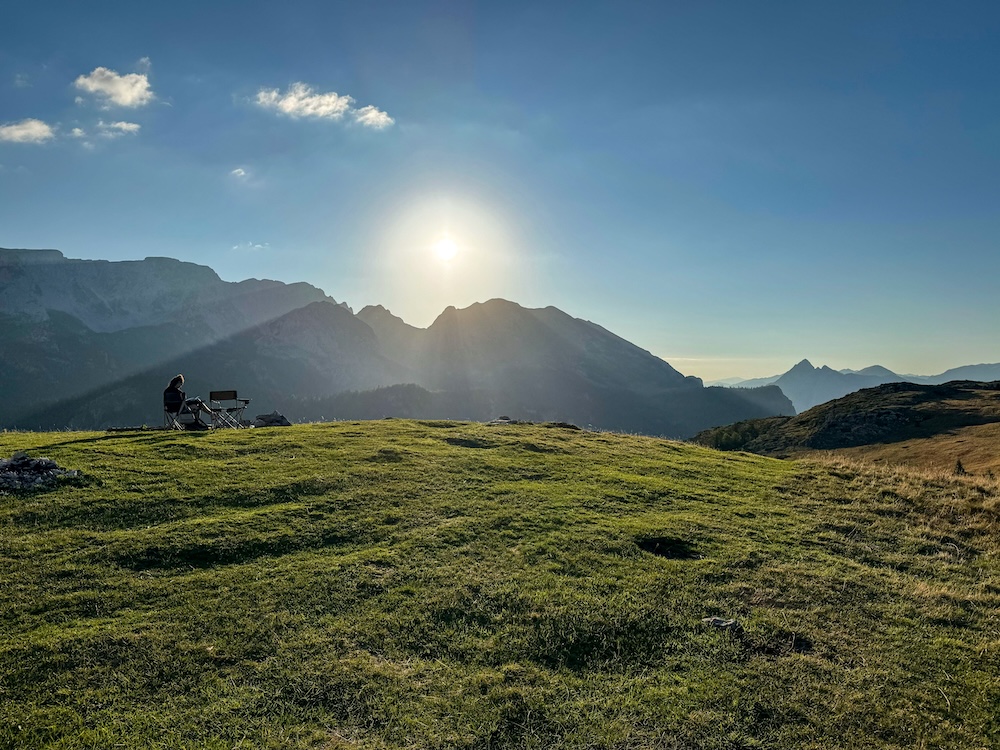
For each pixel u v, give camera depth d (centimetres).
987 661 1222
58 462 2217
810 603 1440
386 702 1017
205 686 1044
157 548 1548
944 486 2700
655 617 1319
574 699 1052
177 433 2958
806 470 3020
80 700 992
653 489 2364
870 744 970
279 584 1395
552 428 3969
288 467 2341
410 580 1442
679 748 944
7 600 1284
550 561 1573
